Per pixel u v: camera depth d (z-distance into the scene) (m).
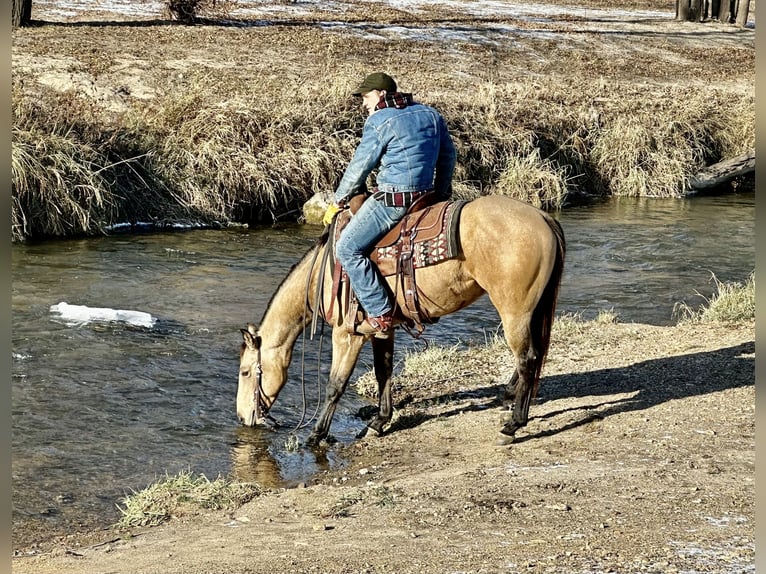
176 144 17.42
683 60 32.03
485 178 19.97
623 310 12.81
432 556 5.25
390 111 7.36
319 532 5.86
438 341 11.35
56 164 15.60
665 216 19.19
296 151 18.14
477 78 26.23
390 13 35.06
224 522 6.31
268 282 13.34
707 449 7.05
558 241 7.20
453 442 7.95
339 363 8.08
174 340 10.65
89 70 21.16
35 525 6.44
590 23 37.50
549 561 5.05
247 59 24.56
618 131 22.09
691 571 4.85
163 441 8.08
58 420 8.36
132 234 16.05
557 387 9.06
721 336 10.41
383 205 7.38
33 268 13.44
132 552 5.74
